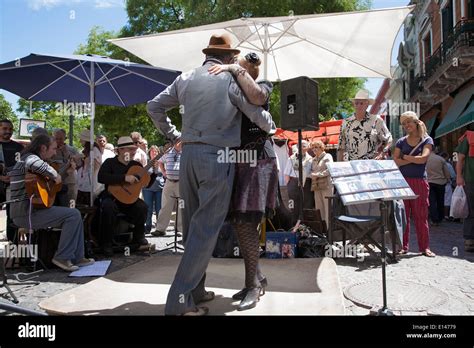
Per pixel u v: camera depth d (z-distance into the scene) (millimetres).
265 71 6379
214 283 3607
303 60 7160
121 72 6543
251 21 5715
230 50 3012
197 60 6922
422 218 5414
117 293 3322
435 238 7281
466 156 5848
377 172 3271
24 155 4816
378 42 6039
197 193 2904
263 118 2850
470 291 3836
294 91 5105
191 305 2693
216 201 2740
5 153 6117
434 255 5355
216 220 2746
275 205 3135
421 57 21234
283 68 7488
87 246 5652
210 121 2785
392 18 5492
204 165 2742
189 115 2861
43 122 8820
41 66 6375
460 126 12789
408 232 5523
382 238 3041
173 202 7750
